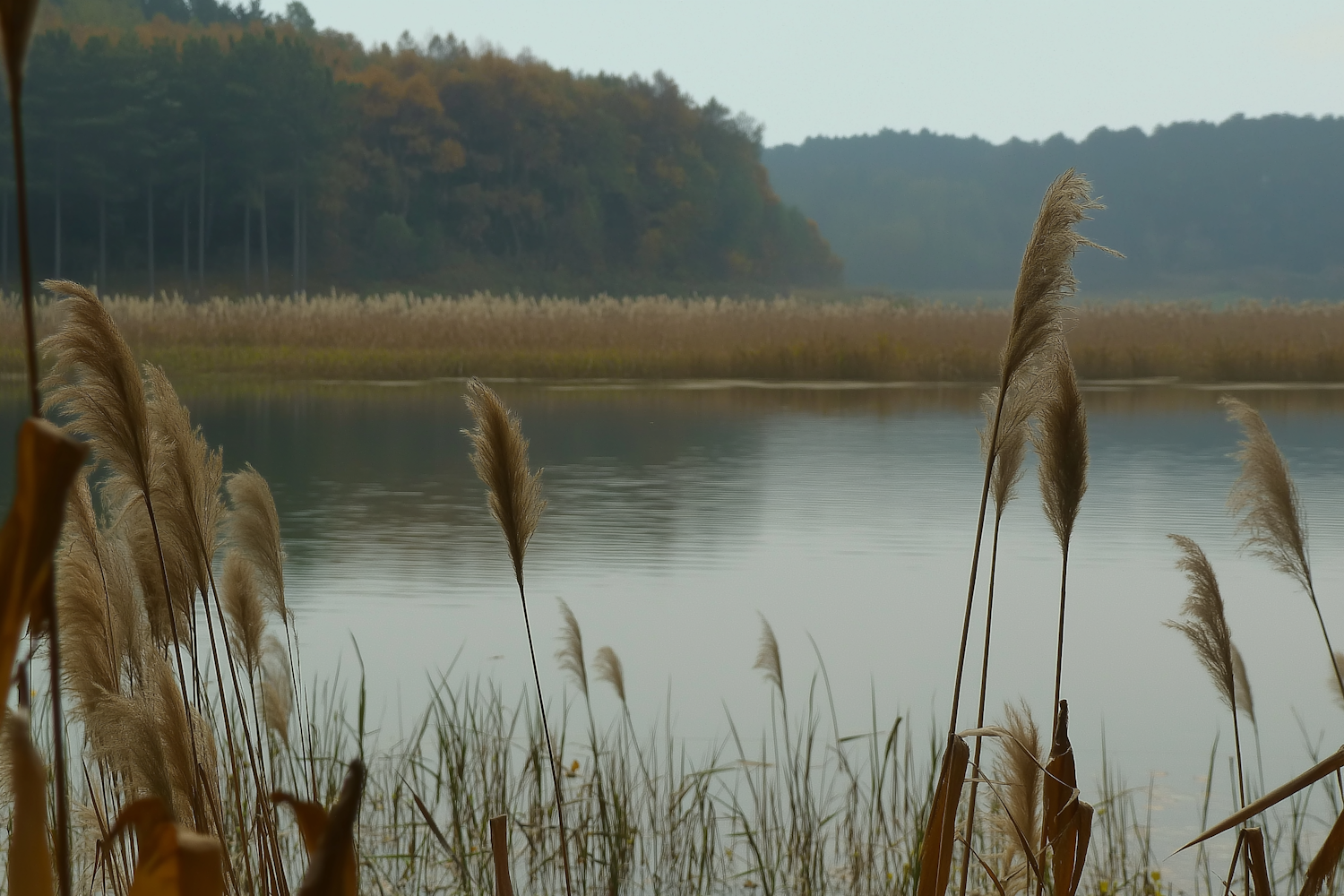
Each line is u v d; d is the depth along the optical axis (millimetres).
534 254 111750
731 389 30703
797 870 4633
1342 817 2707
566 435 19938
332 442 18516
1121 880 4469
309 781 4805
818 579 9719
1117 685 7031
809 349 34031
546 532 11508
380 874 4570
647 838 4980
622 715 6410
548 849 4848
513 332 37188
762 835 4988
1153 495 13672
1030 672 7297
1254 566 10188
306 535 11195
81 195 87438
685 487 14289
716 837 4949
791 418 22922
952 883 4180
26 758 1020
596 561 10242
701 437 19625
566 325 38750
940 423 22203
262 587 3971
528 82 110062
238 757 4055
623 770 5121
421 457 16828
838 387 31406
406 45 114875
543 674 7051
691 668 7273
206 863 1154
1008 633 8203
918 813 4676
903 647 7816
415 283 100062
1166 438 19250
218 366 35000
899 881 4496
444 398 27547
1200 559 3340
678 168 121625
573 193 113625
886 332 38469
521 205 109875
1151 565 10273
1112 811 5148
